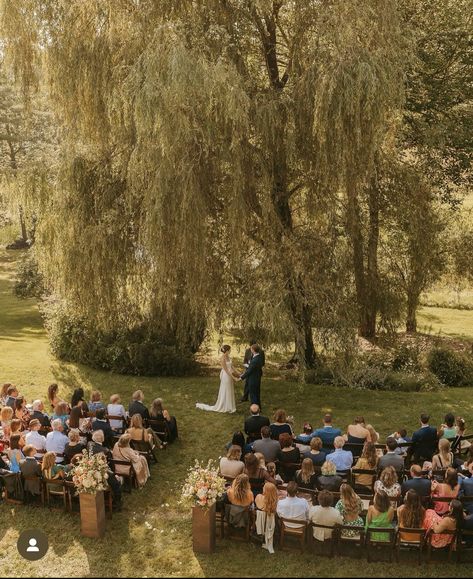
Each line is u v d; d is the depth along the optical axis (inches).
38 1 667.4
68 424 501.7
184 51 560.7
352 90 573.6
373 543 376.8
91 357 783.7
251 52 701.3
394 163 772.0
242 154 619.8
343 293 685.3
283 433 460.4
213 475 394.3
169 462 514.3
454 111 912.3
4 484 448.8
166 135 566.3
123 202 693.9
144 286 751.1
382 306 815.7
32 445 462.3
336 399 676.7
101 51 639.1
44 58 693.3
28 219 745.6
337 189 661.3
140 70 583.2
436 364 780.0
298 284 660.1
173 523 421.4
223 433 577.6
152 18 631.8
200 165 624.7
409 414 629.6
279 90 661.3
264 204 650.8
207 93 561.0
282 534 386.3
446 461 438.3
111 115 629.9
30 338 1029.2
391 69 589.9
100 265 691.4
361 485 433.7
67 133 697.6
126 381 739.4
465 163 903.7
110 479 426.6
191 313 711.7
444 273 1117.7
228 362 629.0
